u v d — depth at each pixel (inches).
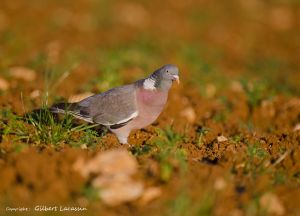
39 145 427.8
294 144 468.8
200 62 845.8
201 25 1149.7
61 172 368.2
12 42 860.6
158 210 340.8
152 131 500.1
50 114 457.7
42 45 882.1
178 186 361.7
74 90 622.5
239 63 928.3
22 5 1097.4
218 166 401.4
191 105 620.1
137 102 454.0
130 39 981.2
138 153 415.2
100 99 464.1
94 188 348.2
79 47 877.8
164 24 1125.1
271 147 462.0
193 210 333.1
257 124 587.8
